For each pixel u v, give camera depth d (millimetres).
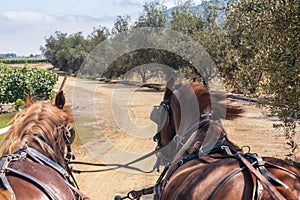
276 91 6844
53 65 67812
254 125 18359
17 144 3906
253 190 2754
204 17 27984
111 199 9305
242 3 7453
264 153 13258
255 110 22078
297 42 6352
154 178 10922
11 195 2865
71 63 51062
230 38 15250
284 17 6512
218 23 26484
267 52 6801
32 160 3771
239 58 7824
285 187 2791
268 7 6770
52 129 4109
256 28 7141
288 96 6688
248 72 7465
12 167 3488
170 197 3469
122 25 34250
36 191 3195
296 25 6324
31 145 3914
